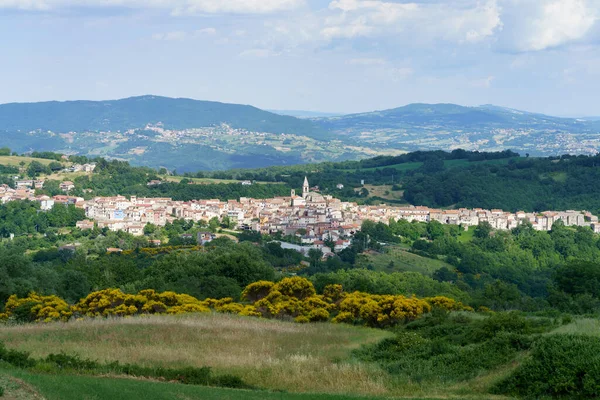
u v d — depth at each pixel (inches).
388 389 1589.6
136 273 4456.2
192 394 1421.0
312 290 3110.2
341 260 6850.4
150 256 6107.3
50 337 2102.6
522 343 1724.9
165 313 2785.4
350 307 2704.2
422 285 4928.6
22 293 3206.2
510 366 1619.1
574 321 2247.8
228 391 1492.4
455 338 2042.3
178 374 1646.2
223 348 2004.2
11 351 1672.0
